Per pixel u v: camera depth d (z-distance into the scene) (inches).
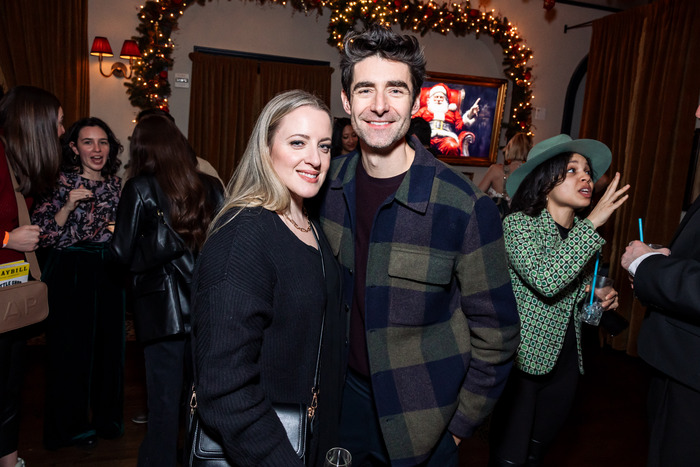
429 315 52.7
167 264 76.1
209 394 38.6
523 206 72.9
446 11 216.4
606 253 181.9
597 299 71.3
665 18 161.8
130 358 137.5
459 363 53.9
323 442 50.1
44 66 178.9
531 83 240.5
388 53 47.8
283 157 45.9
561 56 242.8
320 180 47.9
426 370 53.2
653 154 165.9
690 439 54.2
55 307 90.2
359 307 55.7
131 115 198.1
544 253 67.4
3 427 71.0
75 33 183.0
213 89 210.4
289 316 43.9
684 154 157.4
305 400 46.5
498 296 51.2
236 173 48.3
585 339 175.9
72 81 184.5
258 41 218.5
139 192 74.0
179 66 210.8
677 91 158.1
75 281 90.5
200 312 40.3
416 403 52.8
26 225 71.9
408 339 53.1
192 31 210.4
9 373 70.7
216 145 213.6
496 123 251.4
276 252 43.3
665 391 57.8
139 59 189.5
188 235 75.5
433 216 51.0
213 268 40.6
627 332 166.2
